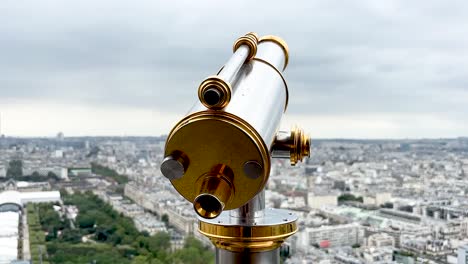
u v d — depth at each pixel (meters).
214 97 0.63
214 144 0.65
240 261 0.77
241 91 0.74
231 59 0.77
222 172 0.65
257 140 0.64
